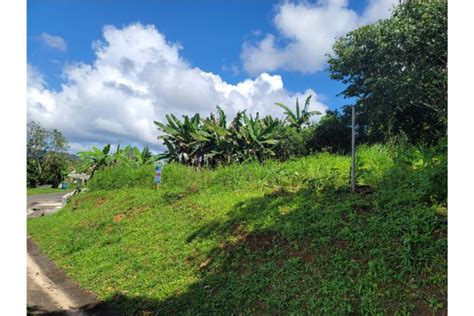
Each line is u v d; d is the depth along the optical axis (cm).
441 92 1561
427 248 454
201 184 1139
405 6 1650
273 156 1659
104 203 1295
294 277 493
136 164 1781
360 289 430
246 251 599
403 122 1709
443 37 1513
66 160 4181
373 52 1673
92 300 634
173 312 524
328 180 778
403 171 696
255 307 473
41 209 1991
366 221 563
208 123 1577
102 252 834
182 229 811
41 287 725
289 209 691
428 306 389
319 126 1775
